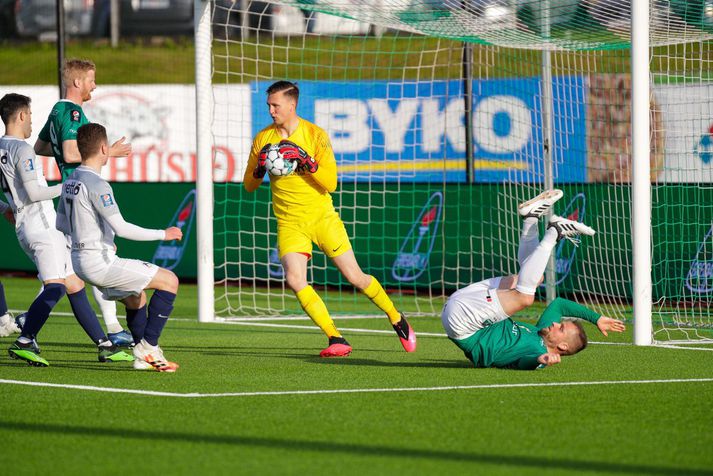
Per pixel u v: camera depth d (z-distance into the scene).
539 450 14.48
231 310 35.56
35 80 72.94
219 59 70.19
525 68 48.34
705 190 34.16
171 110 58.97
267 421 16.42
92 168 21.17
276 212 24.09
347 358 24.03
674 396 18.59
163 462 13.88
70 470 13.52
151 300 21.48
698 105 38.38
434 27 31.55
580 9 28.06
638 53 25.61
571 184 37.16
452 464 13.71
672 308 34.25
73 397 18.64
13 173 23.55
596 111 42.62
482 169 45.31
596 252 36.94
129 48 75.81
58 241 23.36
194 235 44.22
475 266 39.56
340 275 41.56
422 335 28.88
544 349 21.72
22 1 76.31
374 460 13.92
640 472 13.34
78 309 23.31
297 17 70.06
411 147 50.59
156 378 20.89
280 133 23.97
